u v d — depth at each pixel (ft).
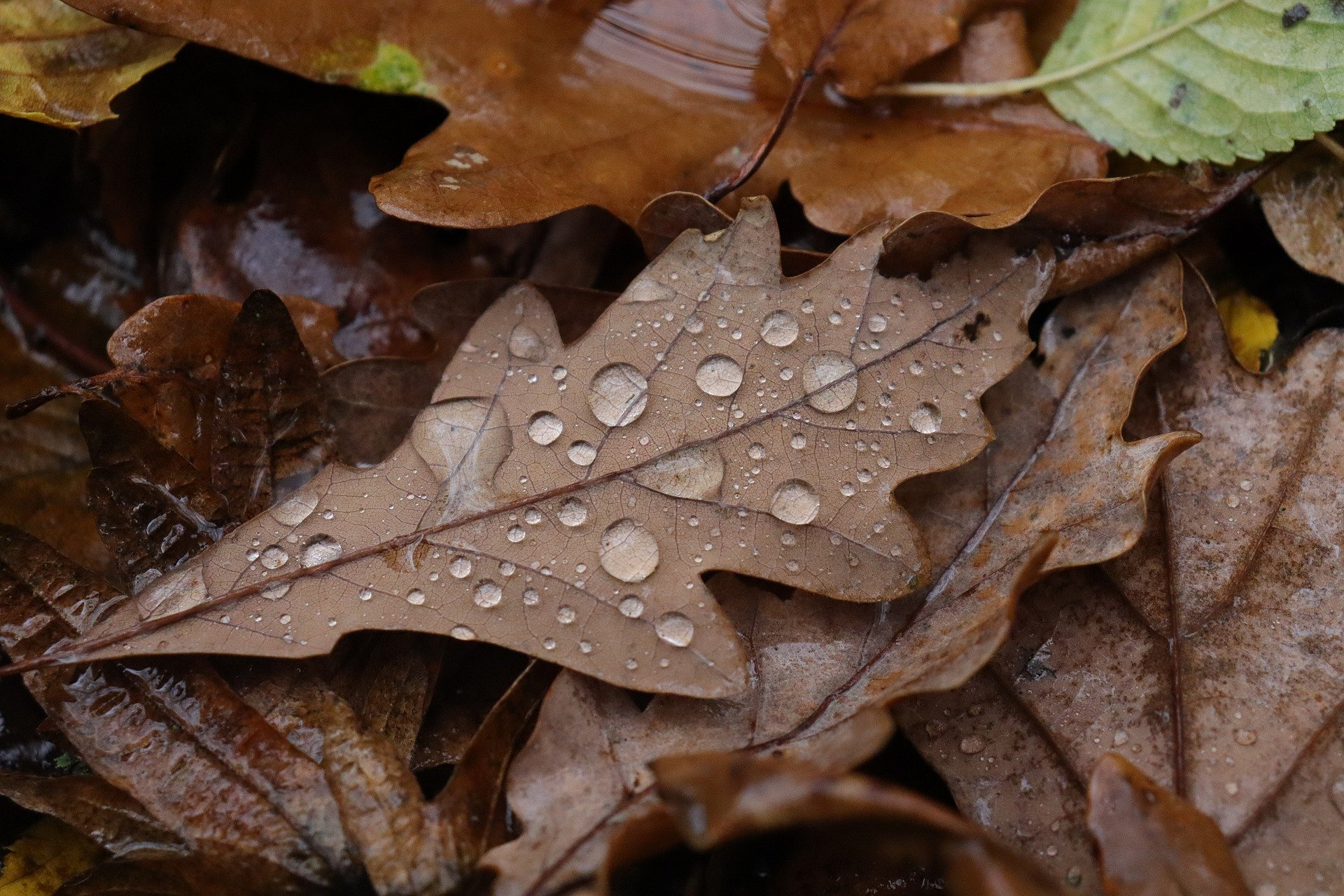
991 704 1.45
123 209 1.61
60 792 1.43
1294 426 1.49
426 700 1.46
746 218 1.48
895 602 1.46
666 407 1.46
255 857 1.42
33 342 1.60
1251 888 1.41
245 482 1.48
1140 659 1.46
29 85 1.52
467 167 1.51
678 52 1.56
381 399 1.51
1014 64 1.55
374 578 1.44
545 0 1.55
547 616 1.44
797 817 1.36
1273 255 1.55
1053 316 1.51
